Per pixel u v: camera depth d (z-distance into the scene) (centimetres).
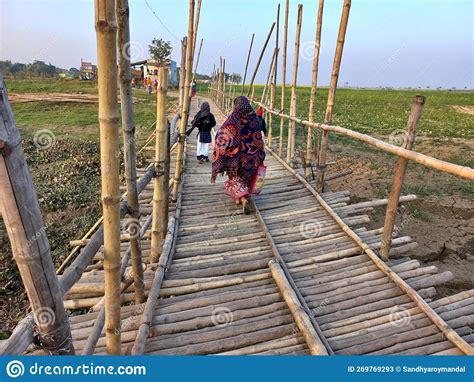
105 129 186
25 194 147
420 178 869
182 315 310
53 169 862
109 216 201
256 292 343
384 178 876
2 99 134
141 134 1259
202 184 648
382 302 326
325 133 554
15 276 511
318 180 580
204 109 769
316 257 401
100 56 175
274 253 404
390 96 3847
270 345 280
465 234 634
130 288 351
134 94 2556
